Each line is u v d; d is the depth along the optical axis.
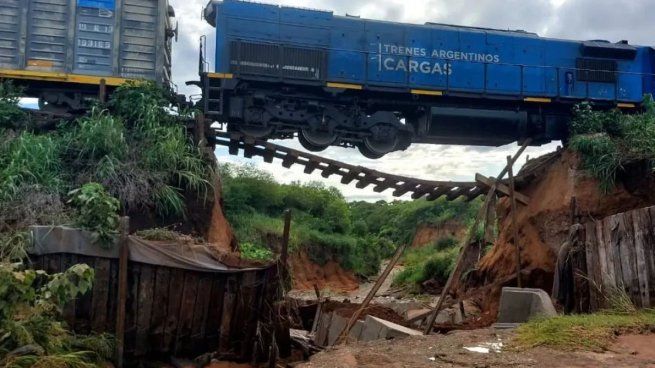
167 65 16.47
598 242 10.29
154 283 9.85
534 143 18.94
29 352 7.11
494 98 17.67
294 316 14.35
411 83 17.12
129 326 9.73
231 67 15.71
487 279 17.83
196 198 13.16
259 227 25.41
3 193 10.91
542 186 16.55
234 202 26.25
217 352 10.55
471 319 14.69
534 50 18.44
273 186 31.41
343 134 16.62
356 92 16.92
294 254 28.92
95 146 12.55
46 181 11.63
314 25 16.84
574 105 17.89
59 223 10.40
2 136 12.78
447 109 17.34
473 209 50.28
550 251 15.04
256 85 16.12
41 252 9.19
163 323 10.02
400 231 60.56
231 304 10.55
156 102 13.87
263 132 15.95
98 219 9.62
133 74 14.82
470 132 17.86
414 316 13.83
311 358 7.83
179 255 9.92
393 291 27.08
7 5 14.23
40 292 7.87
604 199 14.59
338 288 30.53
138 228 12.11
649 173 14.14
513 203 14.85
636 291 9.17
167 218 12.59
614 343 7.43
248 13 16.38
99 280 9.47
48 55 14.38
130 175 12.35
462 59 17.67
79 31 14.57
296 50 16.17
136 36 14.92
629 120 15.60
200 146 13.76
